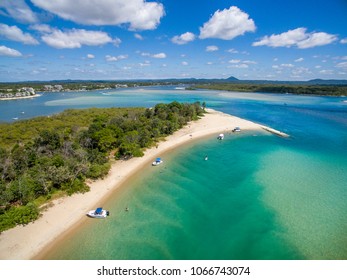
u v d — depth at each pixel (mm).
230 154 73438
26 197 43531
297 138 91812
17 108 178125
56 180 47594
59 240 37000
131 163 64188
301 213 43531
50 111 162250
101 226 40125
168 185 53656
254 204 46406
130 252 34750
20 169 55062
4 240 35719
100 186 51969
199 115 131250
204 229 39594
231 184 54250
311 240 37031
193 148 78688
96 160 60875
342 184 53812
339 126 112938
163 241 36906
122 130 81938
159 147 77562
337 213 43406
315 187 52625
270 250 35156
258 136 93750
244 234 38469
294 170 61562
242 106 179875
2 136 84500
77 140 74438
